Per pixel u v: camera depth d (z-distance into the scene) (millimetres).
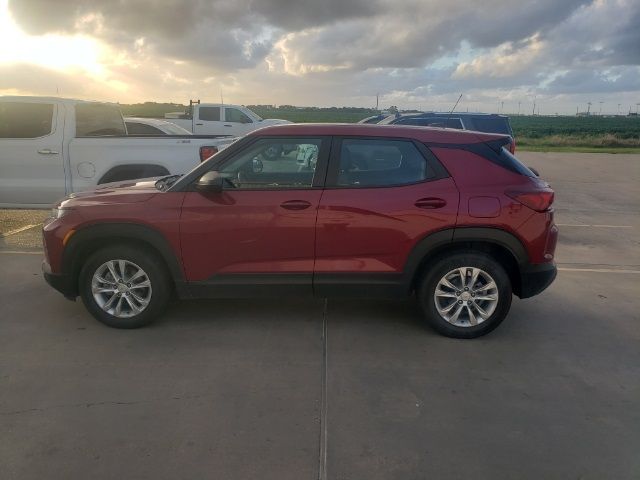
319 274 4477
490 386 3789
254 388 3693
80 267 4660
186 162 7469
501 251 4539
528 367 4094
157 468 2848
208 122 20562
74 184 7547
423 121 13008
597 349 4438
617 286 6172
